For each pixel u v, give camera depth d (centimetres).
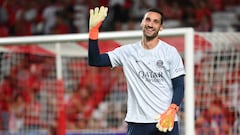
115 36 3019
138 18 5459
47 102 4059
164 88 2069
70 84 4056
